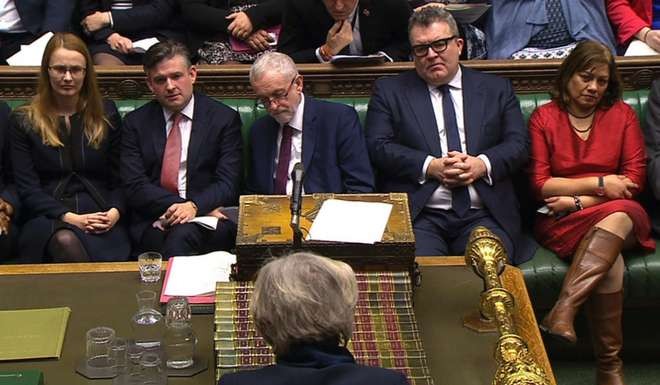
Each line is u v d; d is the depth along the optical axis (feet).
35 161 12.35
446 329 8.07
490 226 11.89
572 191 11.88
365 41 14.17
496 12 14.92
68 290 8.89
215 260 9.30
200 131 12.31
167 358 7.55
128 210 12.51
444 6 14.47
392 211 8.79
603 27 14.80
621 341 11.26
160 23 15.23
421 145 12.13
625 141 12.10
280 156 12.21
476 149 12.10
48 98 12.28
